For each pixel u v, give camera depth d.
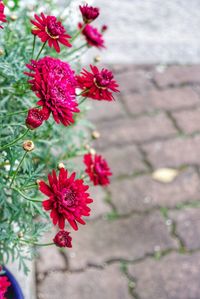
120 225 1.01
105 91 0.56
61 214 0.48
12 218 0.59
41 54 0.64
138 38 1.47
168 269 0.95
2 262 0.61
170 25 1.55
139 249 0.97
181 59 1.46
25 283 0.72
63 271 0.91
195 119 1.29
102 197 1.06
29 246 0.60
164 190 1.10
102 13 1.54
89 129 1.20
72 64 0.76
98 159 0.66
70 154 0.74
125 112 1.27
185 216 1.05
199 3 1.67
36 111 0.49
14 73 0.59
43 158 0.70
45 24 0.56
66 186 0.48
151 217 1.03
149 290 0.91
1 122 0.59
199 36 1.54
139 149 1.18
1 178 0.55
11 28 0.69
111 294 0.89
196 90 1.38
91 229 0.99
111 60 1.40
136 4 1.61
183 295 0.91
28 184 0.57
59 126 0.67
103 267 0.93
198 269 0.95
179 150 1.19
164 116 1.28
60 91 0.50
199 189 1.11
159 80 1.38
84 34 0.71
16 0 0.76
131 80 1.37
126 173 1.12
